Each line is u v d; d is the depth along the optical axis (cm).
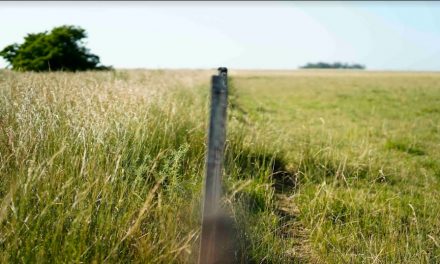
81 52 3344
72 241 264
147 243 295
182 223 329
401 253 359
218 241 276
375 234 402
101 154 386
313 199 465
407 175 641
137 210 325
